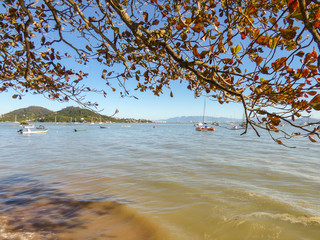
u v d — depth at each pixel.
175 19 1.84
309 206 7.56
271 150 23.66
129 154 20.61
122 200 8.11
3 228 5.85
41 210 7.13
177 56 1.87
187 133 63.34
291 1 1.18
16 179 11.05
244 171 13.07
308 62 1.40
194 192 9.08
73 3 1.97
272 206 7.56
